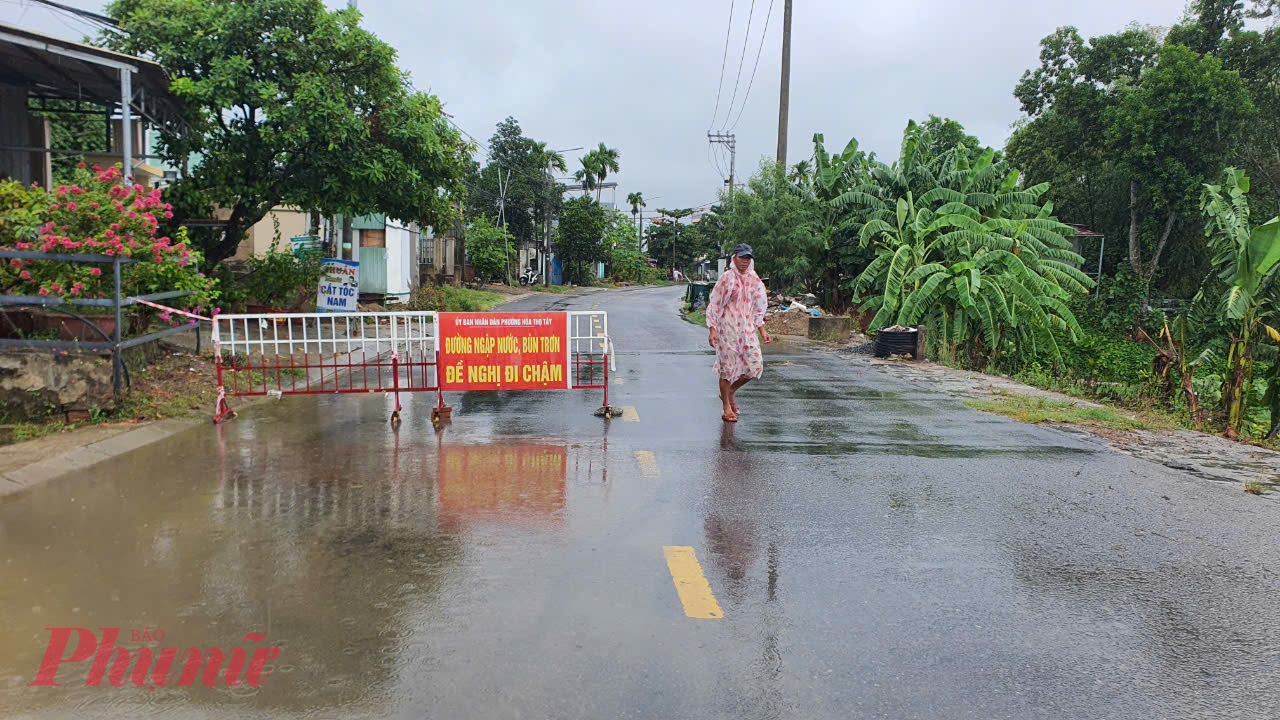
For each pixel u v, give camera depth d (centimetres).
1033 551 457
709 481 591
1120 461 685
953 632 352
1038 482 609
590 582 398
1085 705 295
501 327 801
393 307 2425
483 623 351
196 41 1323
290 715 279
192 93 1266
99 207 801
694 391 1038
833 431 789
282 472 600
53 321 803
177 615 355
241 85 1334
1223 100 2702
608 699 291
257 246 2400
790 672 313
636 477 598
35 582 388
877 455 688
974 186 2128
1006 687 306
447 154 1630
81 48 1016
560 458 656
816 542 463
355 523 483
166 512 499
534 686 299
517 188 5109
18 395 704
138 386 856
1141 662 328
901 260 1820
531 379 809
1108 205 3609
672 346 1681
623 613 363
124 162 1057
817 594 389
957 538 476
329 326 1681
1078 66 3391
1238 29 3089
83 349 751
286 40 1355
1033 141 3531
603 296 4425
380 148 1479
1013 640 346
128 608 361
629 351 1573
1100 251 3366
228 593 379
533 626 349
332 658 319
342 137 1370
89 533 458
